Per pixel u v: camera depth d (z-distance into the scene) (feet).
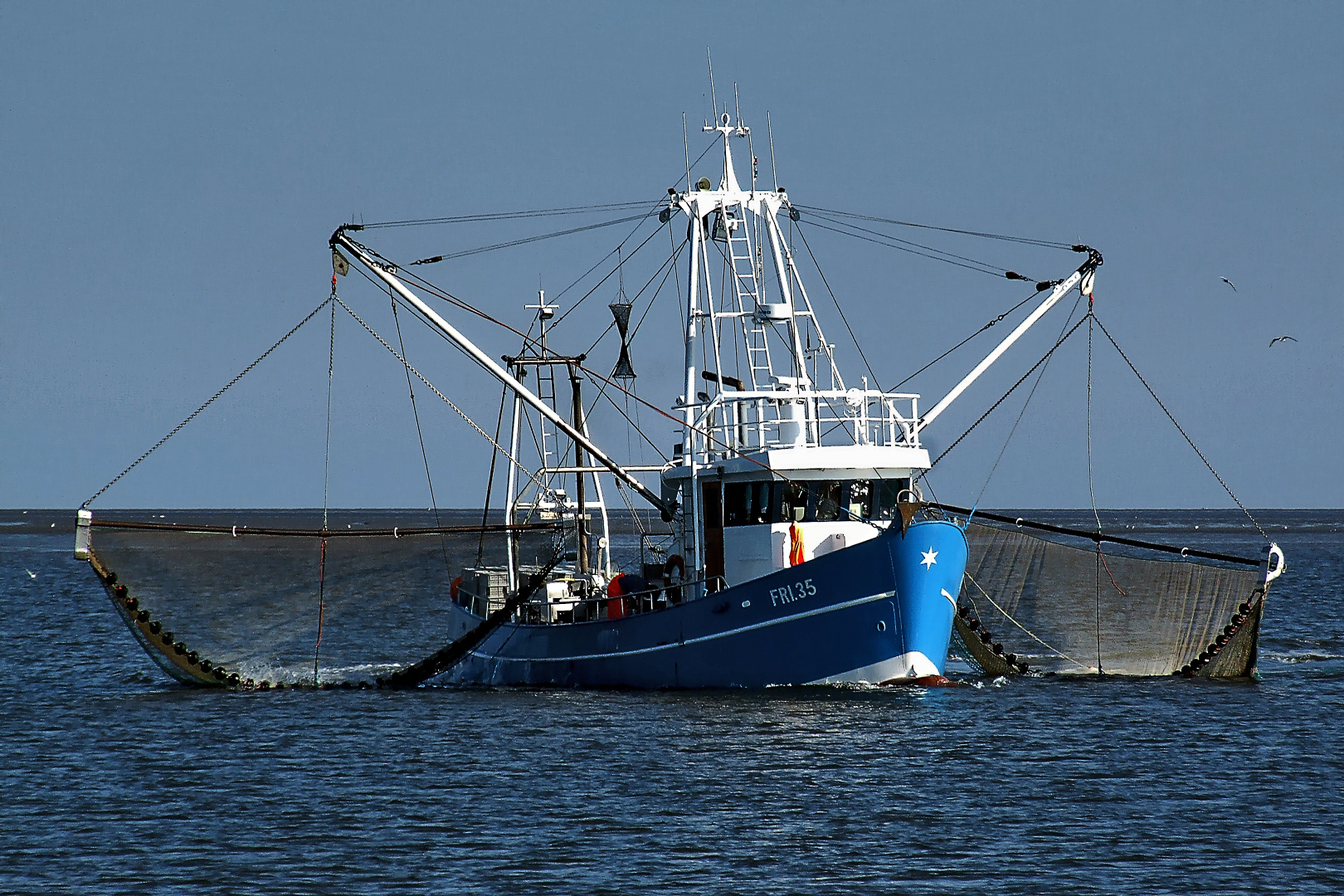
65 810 352.69
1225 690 518.37
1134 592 558.56
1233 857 305.12
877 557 468.34
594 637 533.14
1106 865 299.99
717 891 285.43
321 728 460.96
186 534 570.46
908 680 478.18
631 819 336.08
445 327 543.39
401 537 601.21
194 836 326.85
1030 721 449.06
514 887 288.71
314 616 593.01
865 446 499.10
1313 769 383.45
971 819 334.65
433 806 350.23
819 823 331.16
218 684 577.43
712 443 530.27
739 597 488.02
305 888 289.74
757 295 536.42
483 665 592.60
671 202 540.93
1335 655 650.43
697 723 444.55
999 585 567.59
